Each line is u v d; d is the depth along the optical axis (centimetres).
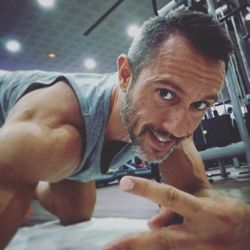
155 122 56
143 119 58
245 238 45
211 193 68
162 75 52
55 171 61
